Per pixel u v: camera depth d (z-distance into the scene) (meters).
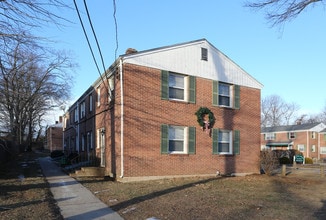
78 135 27.58
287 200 10.02
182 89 16.92
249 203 9.34
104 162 18.08
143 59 15.45
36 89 30.02
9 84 15.08
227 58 18.97
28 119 47.06
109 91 17.16
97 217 7.56
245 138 19.52
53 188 12.36
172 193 11.04
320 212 8.22
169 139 16.19
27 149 56.19
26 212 7.98
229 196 10.58
